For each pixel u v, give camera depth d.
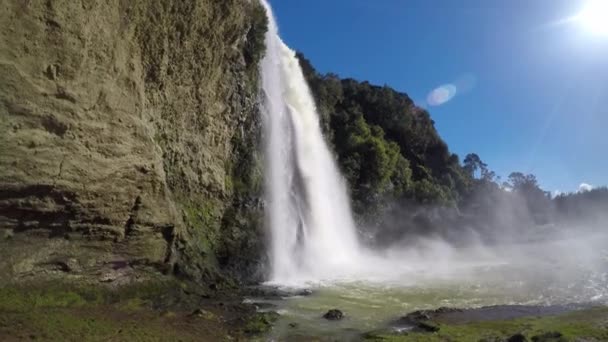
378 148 48.44
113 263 14.91
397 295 19.27
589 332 12.66
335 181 41.47
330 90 53.50
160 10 19.22
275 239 26.14
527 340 12.16
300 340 12.71
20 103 12.38
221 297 17.55
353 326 14.34
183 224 19.16
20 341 9.81
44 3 13.35
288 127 32.84
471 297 18.92
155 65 19.31
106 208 14.52
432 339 12.51
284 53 36.31
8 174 11.84
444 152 77.38
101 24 15.56
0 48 12.15
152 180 16.77
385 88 73.50
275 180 28.80
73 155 13.55
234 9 24.59
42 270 12.84
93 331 11.16
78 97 14.04
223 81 24.81
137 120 16.66
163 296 15.78
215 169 23.47
